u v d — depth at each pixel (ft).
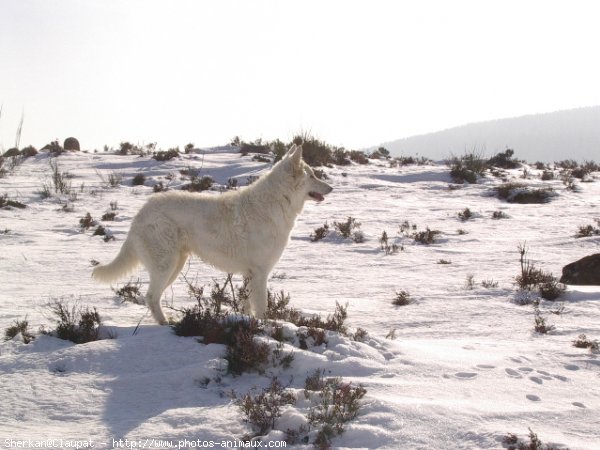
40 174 39.45
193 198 13.55
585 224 25.00
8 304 14.83
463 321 14.24
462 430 9.82
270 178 13.79
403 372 11.31
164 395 10.86
